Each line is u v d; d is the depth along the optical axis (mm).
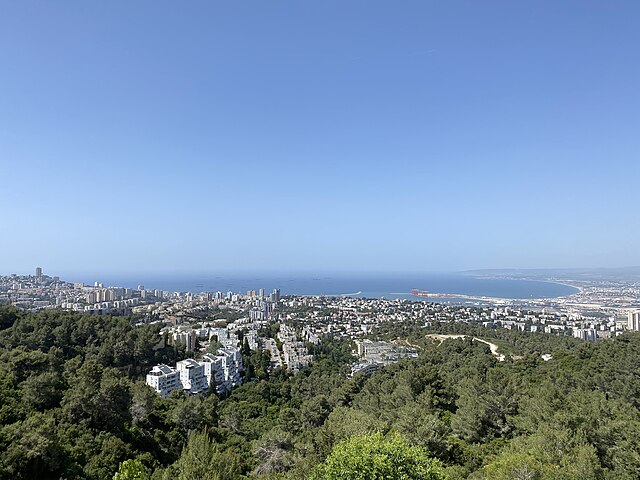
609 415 36250
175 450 46969
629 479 28125
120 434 42156
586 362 70562
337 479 21688
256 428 65188
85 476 32781
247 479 36625
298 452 39938
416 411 39344
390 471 21219
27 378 45688
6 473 28188
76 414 40938
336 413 49781
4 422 35750
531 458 28203
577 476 27156
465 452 36281
